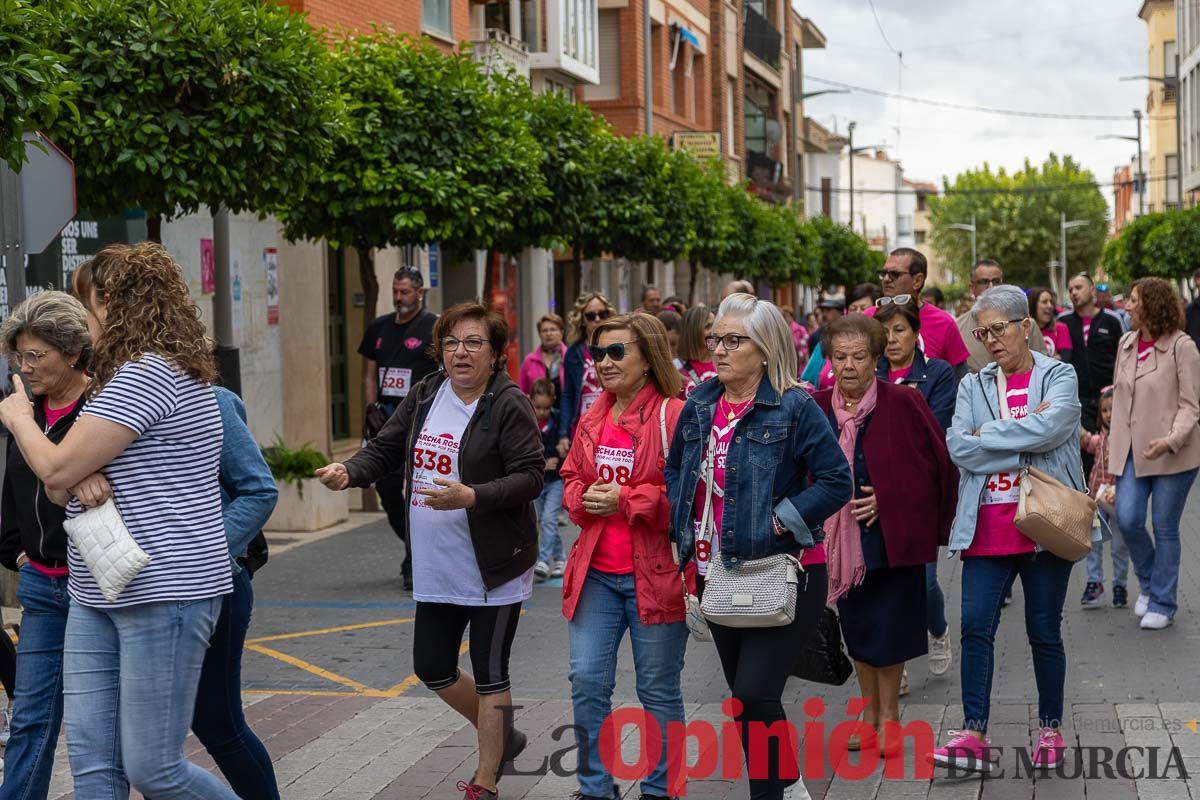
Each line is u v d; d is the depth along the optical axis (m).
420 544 6.02
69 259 13.56
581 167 18.22
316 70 11.21
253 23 10.70
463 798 6.20
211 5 10.49
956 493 6.60
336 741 7.18
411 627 10.16
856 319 6.61
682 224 24.45
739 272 35.25
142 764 4.55
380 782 6.47
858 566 6.47
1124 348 9.50
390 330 11.49
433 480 5.76
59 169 8.23
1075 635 9.28
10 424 4.54
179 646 4.55
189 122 10.38
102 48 10.05
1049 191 100.69
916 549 6.43
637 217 22.97
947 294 101.62
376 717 7.64
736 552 5.25
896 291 8.77
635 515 5.60
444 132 15.31
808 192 73.75
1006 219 101.25
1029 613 6.42
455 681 6.13
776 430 5.26
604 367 5.72
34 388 5.39
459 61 15.89
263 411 17.33
